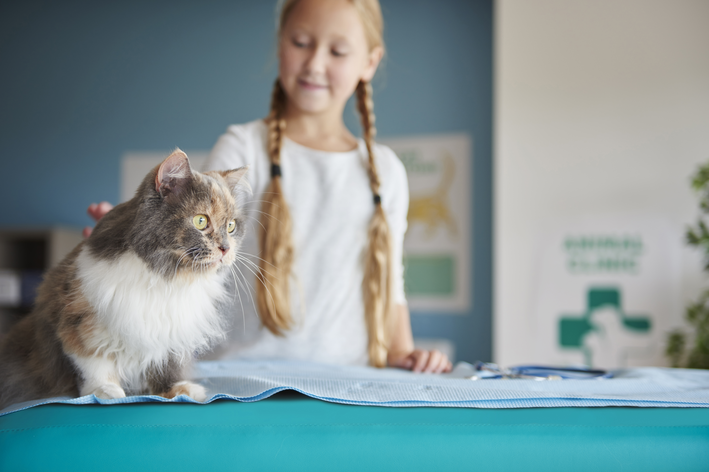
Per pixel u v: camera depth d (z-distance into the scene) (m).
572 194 3.15
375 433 0.63
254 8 3.89
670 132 3.07
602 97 3.14
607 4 3.14
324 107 1.47
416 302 3.57
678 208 3.05
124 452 0.62
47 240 3.45
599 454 0.62
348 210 1.48
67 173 4.00
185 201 0.83
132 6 4.01
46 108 4.04
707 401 0.74
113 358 0.80
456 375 1.10
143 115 3.96
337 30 1.39
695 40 3.06
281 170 1.46
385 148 1.66
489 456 0.62
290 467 0.61
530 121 3.19
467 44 3.60
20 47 4.09
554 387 0.82
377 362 1.44
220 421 0.65
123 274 0.77
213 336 0.90
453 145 3.57
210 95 3.91
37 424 0.64
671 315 3.04
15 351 0.87
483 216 3.52
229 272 1.03
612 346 3.09
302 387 0.76
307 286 1.45
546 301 3.14
